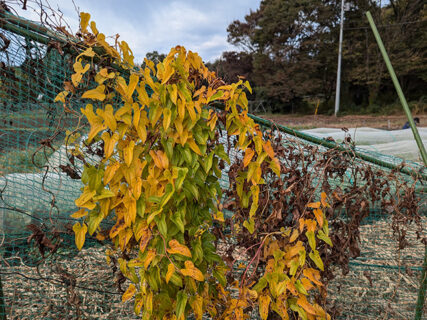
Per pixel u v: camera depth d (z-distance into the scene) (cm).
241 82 121
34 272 187
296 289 124
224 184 202
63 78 125
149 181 114
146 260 111
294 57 2578
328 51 2441
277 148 137
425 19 2044
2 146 134
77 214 112
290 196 141
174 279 112
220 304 139
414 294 195
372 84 2331
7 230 168
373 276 209
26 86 122
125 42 118
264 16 2577
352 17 2338
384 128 1341
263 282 126
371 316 176
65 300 175
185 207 118
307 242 134
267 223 139
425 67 2114
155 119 112
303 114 2562
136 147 113
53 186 178
